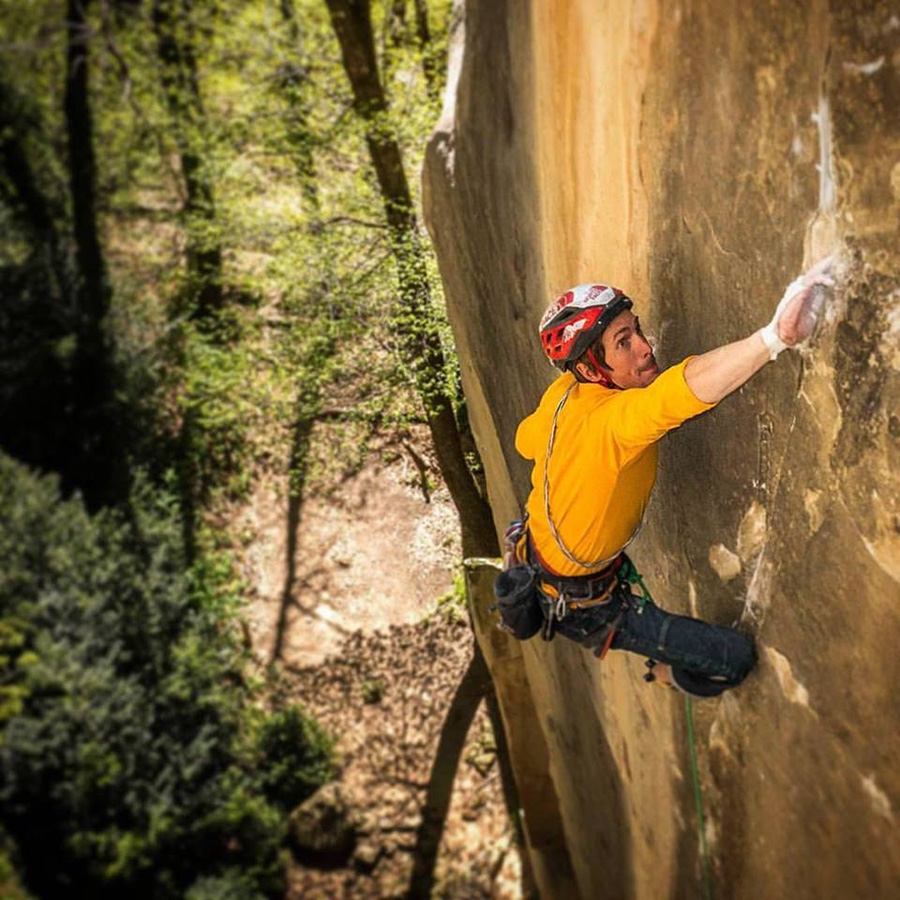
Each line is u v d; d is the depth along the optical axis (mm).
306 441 6543
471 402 4820
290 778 9688
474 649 6551
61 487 12547
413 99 7203
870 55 2111
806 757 3037
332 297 5977
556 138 3525
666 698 3891
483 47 4094
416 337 5223
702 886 4156
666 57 2760
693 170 2795
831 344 2422
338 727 9148
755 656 3168
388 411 5355
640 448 2766
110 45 13422
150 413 12000
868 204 2227
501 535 4945
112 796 9828
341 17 6695
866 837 2846
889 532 2414
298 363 6488
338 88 8695
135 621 10578
